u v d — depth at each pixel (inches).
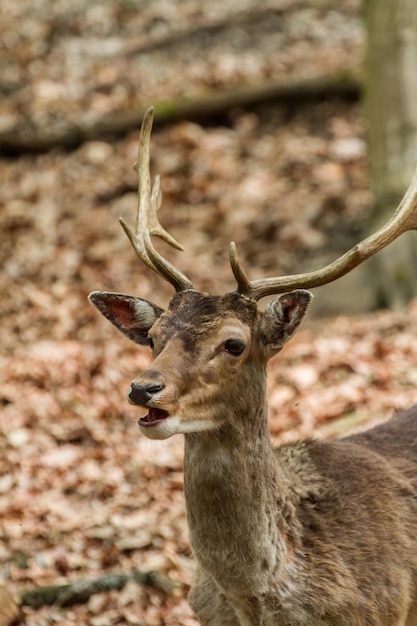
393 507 288.5
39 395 523.8
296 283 277.6
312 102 842.8
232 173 771.4
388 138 665.6
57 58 924.0
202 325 263.3
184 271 669.9
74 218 737.6
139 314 290.4
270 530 268.5
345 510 281.6
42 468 463.8
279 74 879.1
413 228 292.0
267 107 838.5
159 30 957.8
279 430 468.8
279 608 269.9
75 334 604.7
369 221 664.4
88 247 700.7
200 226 722.2
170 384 251.8
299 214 722.2
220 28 954.7
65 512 428.1
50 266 679.7
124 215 740.0
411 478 300.5
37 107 861.2
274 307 269.9
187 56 921.5
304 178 764.0
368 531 279.7
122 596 367.9
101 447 478.6
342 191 745.0
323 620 269.9
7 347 594.9
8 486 451.8
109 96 867.4
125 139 819.4
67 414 506.9
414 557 286.5
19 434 488.7
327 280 277.7
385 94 669.3
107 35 953.5
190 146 797.9
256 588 268.2
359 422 463.5
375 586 274.2
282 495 274.8
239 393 265.0
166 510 421.7
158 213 736.3
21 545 407.8
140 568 381.7
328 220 717.3
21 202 757.9
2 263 687.7
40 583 385.1
